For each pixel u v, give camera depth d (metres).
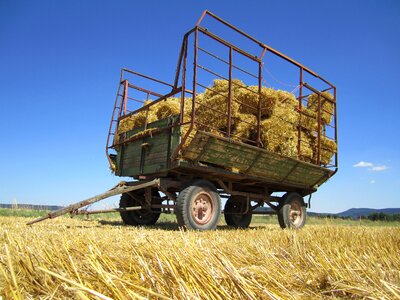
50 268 1.83
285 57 8.45
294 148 8.27
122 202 8.50
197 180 6.99
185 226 6.59
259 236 4.61
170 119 7.09
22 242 2.79
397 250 3.03
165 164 6.99
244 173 7.79
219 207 7.21
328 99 9.87
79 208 6.61
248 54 7.53
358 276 1.86
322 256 2.38
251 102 7.61
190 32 6.77
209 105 7.35
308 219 14.73
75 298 1.47
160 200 8.77
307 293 1.73
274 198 9.25
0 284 1.72
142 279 1.60
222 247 3.07
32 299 1.47
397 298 1.36
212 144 6.77
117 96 9.30
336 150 10.00
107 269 1.89
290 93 8.94
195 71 6.50
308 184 9.62
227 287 1.56
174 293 1.41
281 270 2.15
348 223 13.95
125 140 8.38
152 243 2.65
